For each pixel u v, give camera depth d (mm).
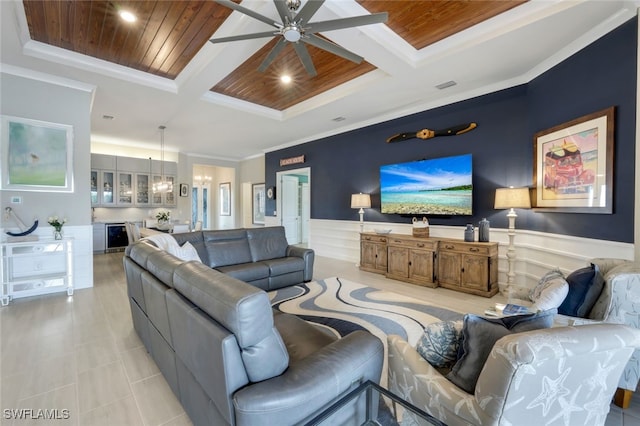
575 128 2781
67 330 2686
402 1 2449
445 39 2973
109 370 2061
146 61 3486
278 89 4328
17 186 3461
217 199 10938
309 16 1983
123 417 1619
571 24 2459
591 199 2605
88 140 3912
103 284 4145
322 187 6578
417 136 4645
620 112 2357
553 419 947
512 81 3584
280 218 7836
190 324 1296
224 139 6863
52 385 1889
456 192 4188
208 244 3865
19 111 3449
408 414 1317
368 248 5043
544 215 3309
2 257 3285
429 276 4066
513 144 3689
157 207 7797
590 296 1870
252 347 1092
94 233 6668
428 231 4418
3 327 2732
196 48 3209
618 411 1688
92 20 2721
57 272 3779
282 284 3975
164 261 1804
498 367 888
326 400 1158
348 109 4730
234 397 1037
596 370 921
